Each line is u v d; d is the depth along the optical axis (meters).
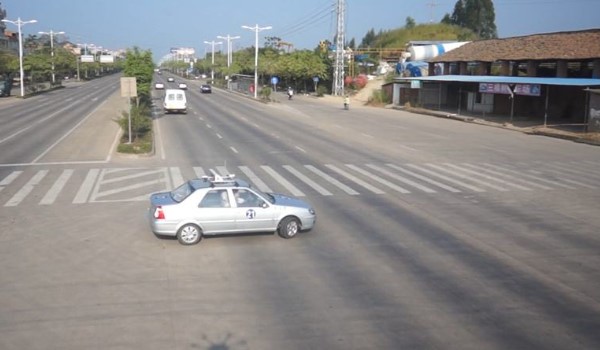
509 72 52.91
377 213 16.50
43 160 25.28
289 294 10.30
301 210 13.98
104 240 13.52
